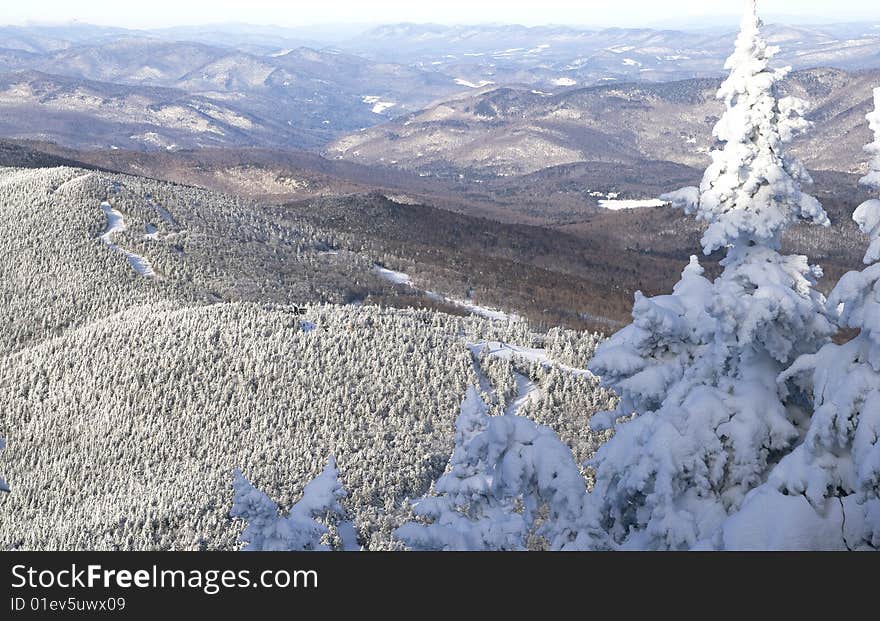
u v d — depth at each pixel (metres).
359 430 83.12
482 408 19.94
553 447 19.16
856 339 17.44
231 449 81.00
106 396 92.06
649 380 20.45
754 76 18.77
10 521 77.75
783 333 18.97
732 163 18.83
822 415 16.09
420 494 73.31
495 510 19.75
